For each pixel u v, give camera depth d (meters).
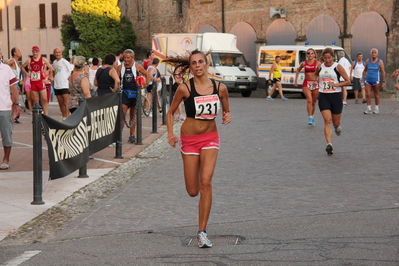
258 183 11.02
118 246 7.30
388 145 15.19
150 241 7.49
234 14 48.75
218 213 8.89
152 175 12.23
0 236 7.97
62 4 66.25
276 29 46.66
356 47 42.44
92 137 12.48
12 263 6.68
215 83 7.58
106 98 13.54
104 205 9.66
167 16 54.16
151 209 9.30
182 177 11.90
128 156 14.84
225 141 17.02
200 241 7.09
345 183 10.76
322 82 14.30
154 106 19.86
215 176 11.87
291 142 16.39
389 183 10.60
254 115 24.70
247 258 6.60
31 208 9.52
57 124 10.11
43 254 7.05
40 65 22.39
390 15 40.41
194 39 38.78
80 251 7.12
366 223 7.91
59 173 10.23
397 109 26.08
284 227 7.90
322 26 44.12
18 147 16.34
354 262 6.30
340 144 15.69
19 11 70.25
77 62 15.56
